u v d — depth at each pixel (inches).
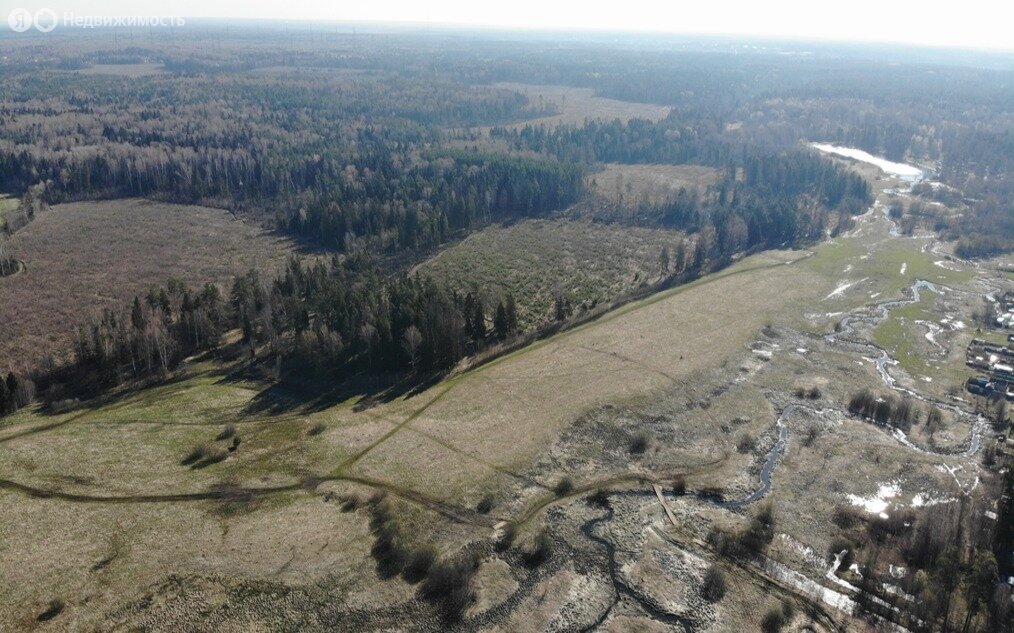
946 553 3093.0
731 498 3565.5
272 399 4451.3
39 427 4030.5
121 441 3853.3
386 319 4793.3
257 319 5329.7
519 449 3828.7
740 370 4830.2
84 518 3154.5
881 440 4074.8
